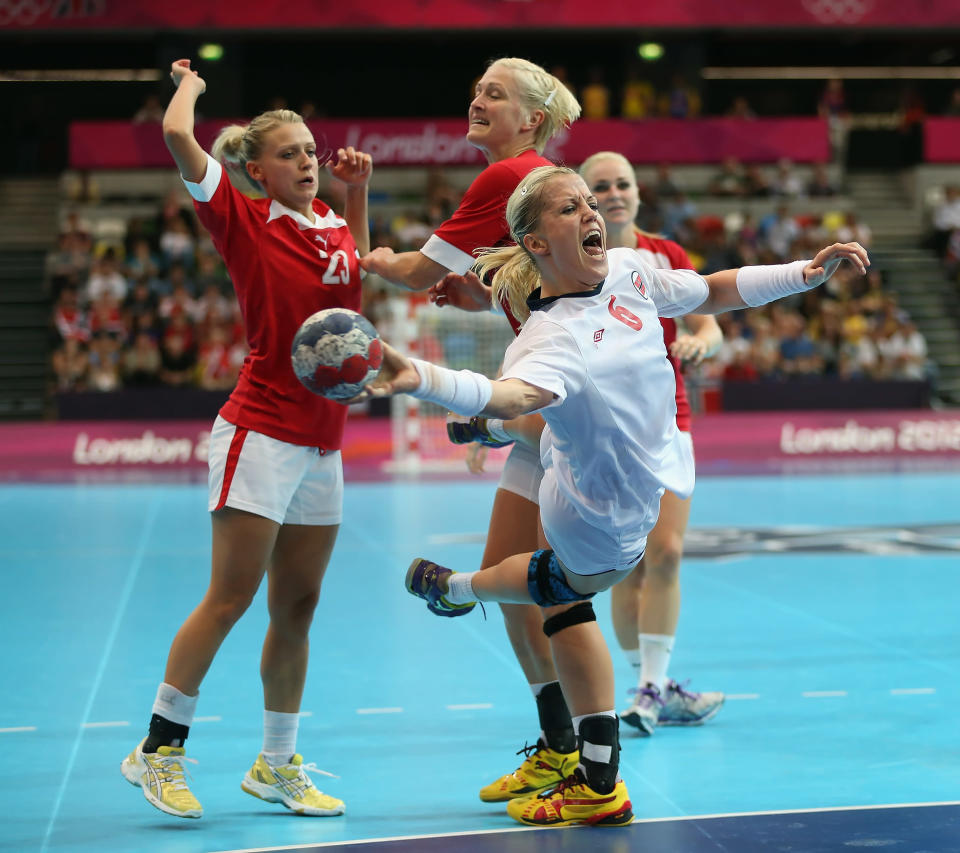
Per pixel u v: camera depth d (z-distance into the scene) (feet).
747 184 91.20
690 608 29.76
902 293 89.40
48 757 17.72
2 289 86.58
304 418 15.16
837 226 89.56
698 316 20.61
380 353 11.12
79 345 73.51
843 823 14.44
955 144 96.48
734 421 71.82
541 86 16.60
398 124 88.02
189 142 14.70
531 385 12.35
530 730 19.11
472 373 11.83
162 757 14.97
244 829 14.65
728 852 13.47
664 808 15.20
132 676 22.86
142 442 69.56
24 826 14.78
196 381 72.33
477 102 16.69
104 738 18.70
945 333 88.02
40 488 61.41
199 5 85.56
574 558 14.05
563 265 13.51
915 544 40.65
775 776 16.53
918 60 114.93
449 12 86.53
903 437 73.20
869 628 27.14
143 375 72.38
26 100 108.06
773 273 14.79
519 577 14.60
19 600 31.19
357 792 16.12
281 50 106.73
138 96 108.99
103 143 87.30
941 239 92.27
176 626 27.73
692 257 82.99
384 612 29.35
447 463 70.44
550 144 89.56
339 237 15.70
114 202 89.10
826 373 77.05
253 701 20.97
